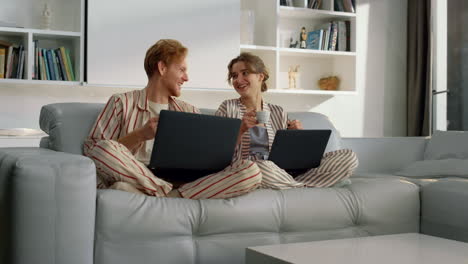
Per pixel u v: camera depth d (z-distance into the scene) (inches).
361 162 131.5
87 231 64.2
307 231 80.8
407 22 208.1
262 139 100.2
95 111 93.8
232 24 171.0
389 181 93.4
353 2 194.9
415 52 202.5
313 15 191.3
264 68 104.9
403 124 211.0
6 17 158.1
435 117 199.5
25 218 60.3
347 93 192.2
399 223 90.0
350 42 195.8
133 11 158.7
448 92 194.1
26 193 60.4
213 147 78.7
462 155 121.4
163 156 75.6
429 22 197.0
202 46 166.9
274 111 105.7
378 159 132.6
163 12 161.9
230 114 102.0
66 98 167.5
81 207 63.5
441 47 197.3
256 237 76.2
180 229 70.7
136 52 159.3
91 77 155.5
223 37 169.6
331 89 196.7
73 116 91.6
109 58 156.8
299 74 199.3
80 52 156.9
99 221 66.5
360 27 203.9
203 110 105.3
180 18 163.9
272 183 83.0
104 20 155.9
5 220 61.9
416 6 202.7
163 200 71.9
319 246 61.2
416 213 92.3
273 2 182.9
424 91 199.3
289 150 88.9
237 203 75.5
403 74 211.2
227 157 81.0
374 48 206.2
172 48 92.0
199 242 72.4
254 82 103.4
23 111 161.9
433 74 201.0
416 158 134.0
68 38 162.2
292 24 195.8
